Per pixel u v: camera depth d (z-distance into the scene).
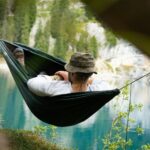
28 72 5.89
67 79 4.80
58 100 4.76
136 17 0.32
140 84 18.14
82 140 9.52
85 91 4.71
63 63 6.05
